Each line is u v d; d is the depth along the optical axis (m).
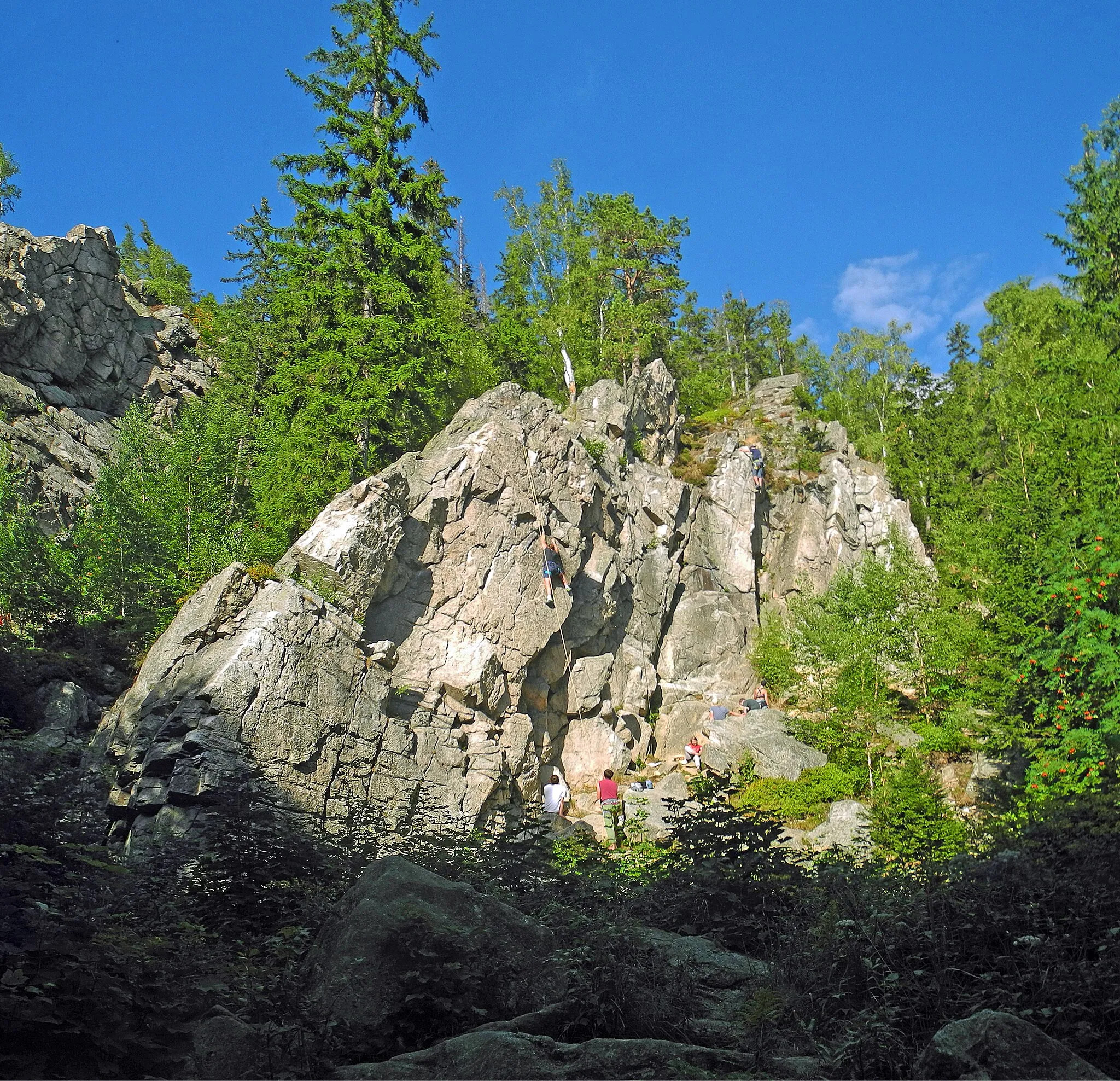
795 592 41.06
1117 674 18.70
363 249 33.50
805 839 19.59
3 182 50.12
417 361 31.52
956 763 28.25
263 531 30.12
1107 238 35.41
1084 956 6.43
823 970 7.15
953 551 33.16
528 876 11.18
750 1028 6.38
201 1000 6.68
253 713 18.94
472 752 24.39
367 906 7.23
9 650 21.23
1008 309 57.72
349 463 30.11
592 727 30.08
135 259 81.06
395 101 35.28
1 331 38.00
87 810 10.09
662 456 41.66
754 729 30.81
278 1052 6.07
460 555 26.70
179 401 44.34
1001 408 44.53
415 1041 6.54
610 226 54.75
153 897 9.68
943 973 6.25
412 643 24.94
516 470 28.66
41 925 6.06
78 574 26.03
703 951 8.75
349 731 20.77
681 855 11.74
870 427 63.09
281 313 36.34
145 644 24.20
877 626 30.86
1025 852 8.27
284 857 10.78
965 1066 4.79
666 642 35.62
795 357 76.38
